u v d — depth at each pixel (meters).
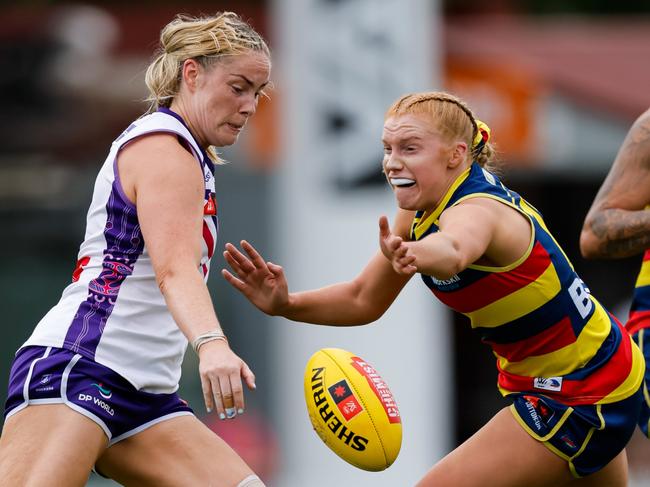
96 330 16.34
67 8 62.09
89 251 16.72
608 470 17.67
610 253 19.06
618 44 61.53
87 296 16.48
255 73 16.70
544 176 61.31
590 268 61.72
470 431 60.50
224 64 16.59
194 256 15.84
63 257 60.69
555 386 16.91
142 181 16.08
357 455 17.16
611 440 17.05
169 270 15.59
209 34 16.64
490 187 16.45
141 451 16.91
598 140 57.75
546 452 16.88
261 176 56.78
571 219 62.41
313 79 46.62
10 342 59.78
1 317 60.06
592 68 58.94
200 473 16.78
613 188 19.09
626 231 18.75
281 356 54.66
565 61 58.75
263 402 55.72
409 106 16.30
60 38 59.09
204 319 15.23
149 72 17.12
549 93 57.56
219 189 56.81
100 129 59.44
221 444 17.11
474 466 16.94
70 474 15.89
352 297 18.73
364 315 18.83
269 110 54.88
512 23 71.88
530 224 16.50
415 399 46.62
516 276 16.45
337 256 46.59
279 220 56.25
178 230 15.82
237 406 14.82
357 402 17.11
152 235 15.78
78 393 16.17
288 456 50.56
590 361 16.95
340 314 18.73
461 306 17.02
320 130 46.72
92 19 60.03
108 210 16.50
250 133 55.34
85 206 60.34
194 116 16.77
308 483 49.16
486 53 57.84
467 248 15.39
